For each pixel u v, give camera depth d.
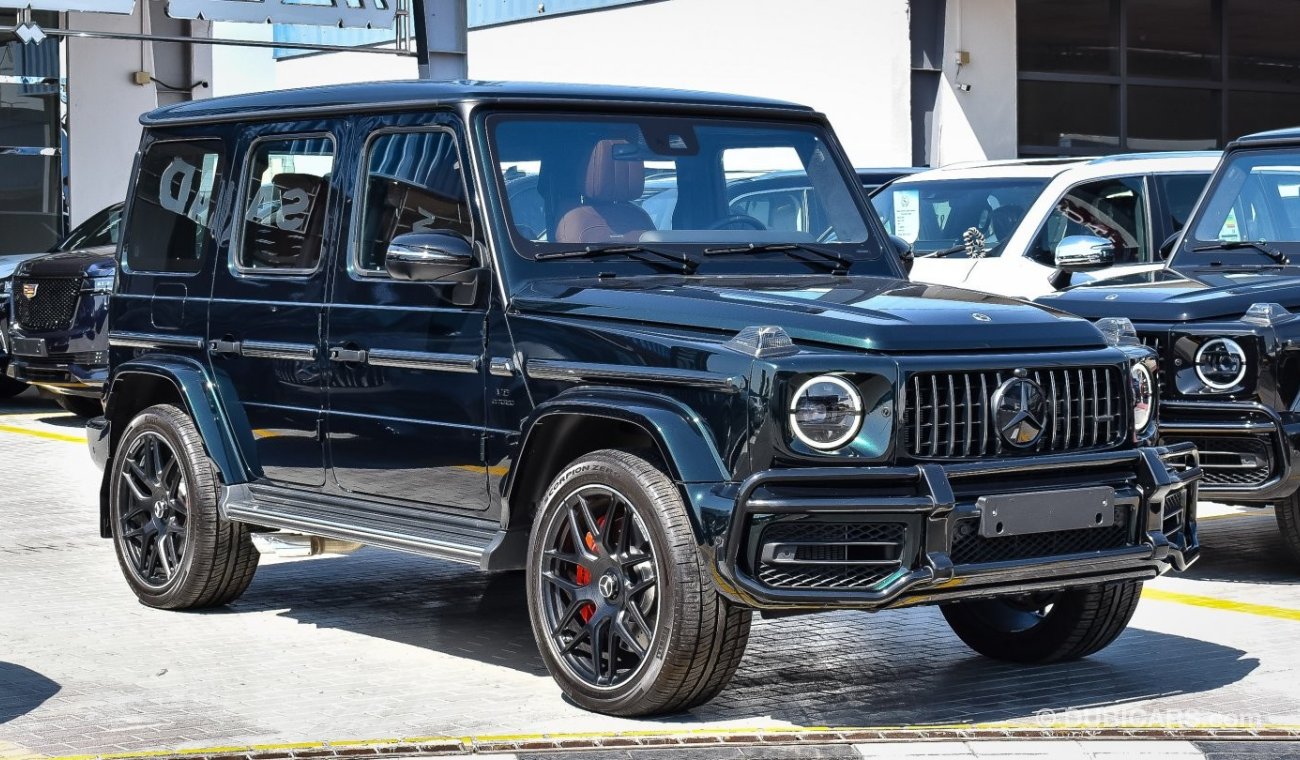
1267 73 25.52
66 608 7.24
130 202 7.61
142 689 5.83
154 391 7.50
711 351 5.14
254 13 17.97
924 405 5.11
